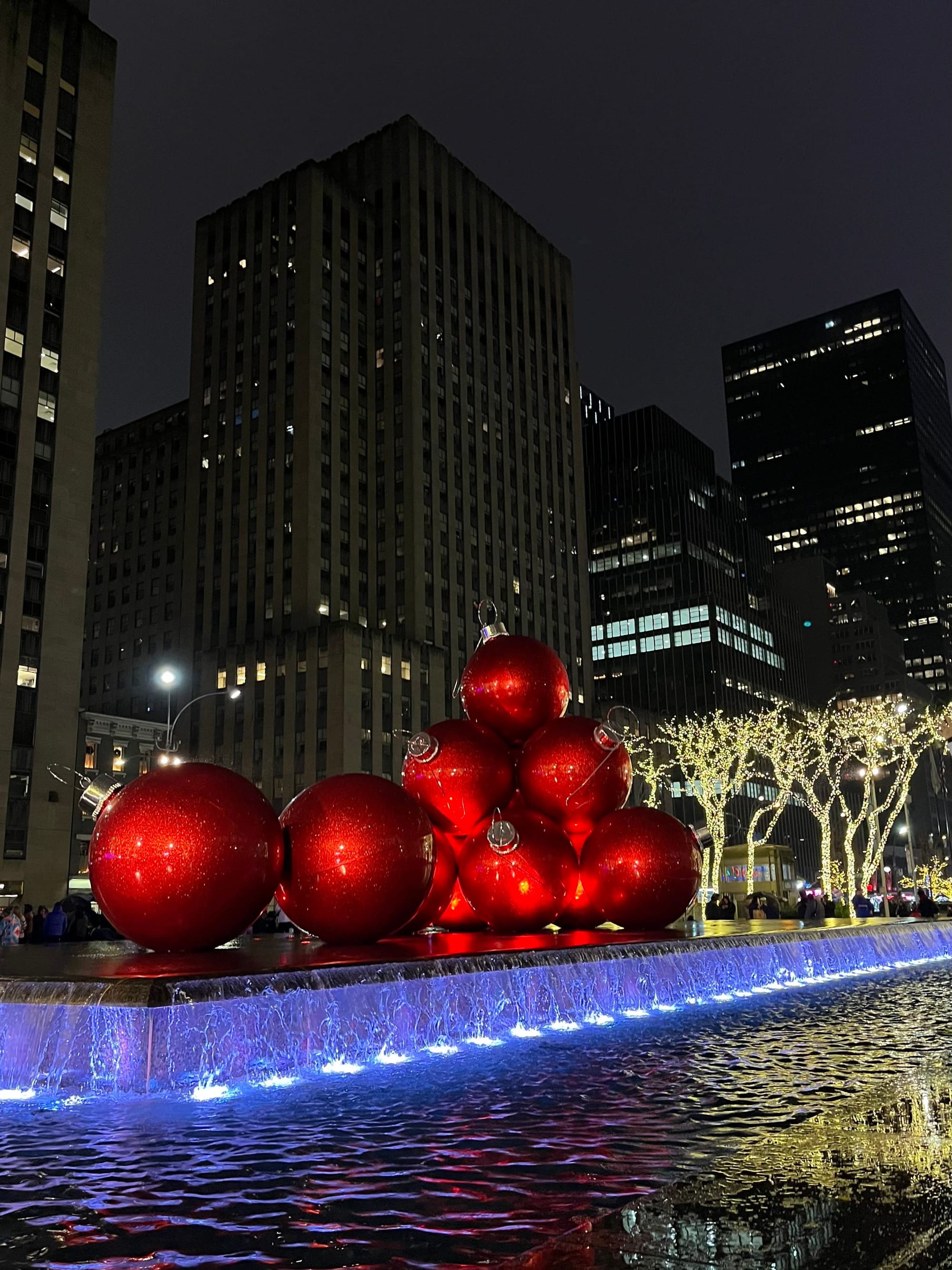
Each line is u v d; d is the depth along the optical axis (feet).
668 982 38.24
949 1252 9.71
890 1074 22.94
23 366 202.90
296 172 322.14
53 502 203.72
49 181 213.05
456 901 42.78
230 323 326.44
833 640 545.03
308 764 262.26
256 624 291.79
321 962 27.02
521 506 356.79
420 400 318.65
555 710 43.39
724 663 396.78
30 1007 23.07
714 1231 10.37
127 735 244.63
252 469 306.76
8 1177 15.06
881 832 215.92
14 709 190.49
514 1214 12.82
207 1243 12.01
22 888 185.68
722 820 165.78
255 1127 18.01
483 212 370.32
